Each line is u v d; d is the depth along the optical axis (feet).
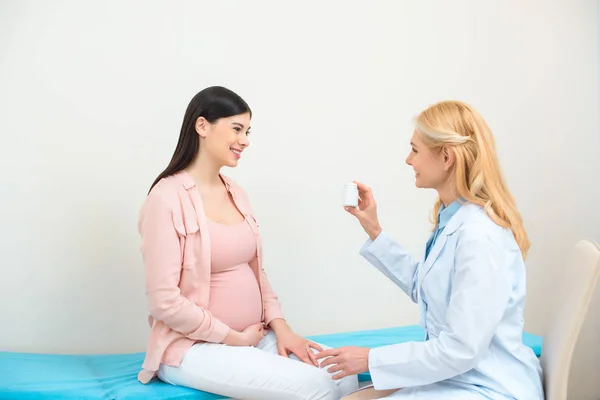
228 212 6.10
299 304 8.27
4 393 5.22
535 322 9.45
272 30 8.04
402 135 8.74
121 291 7.47
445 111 5.02
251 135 7.96
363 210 6.12
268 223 8.08
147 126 7.50
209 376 5.29
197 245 5.61
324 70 8.30
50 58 7.11
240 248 5.89
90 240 7.34
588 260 4.69
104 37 7.30
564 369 4.66
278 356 5.49
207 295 5.62
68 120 7.20
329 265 8.40
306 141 8.23
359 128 8.50
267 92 8.03
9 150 7.01
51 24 7.11
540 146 9.43
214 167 6.01
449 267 4.85
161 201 5.51
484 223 4.70
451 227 4.90
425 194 8.91
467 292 4.48
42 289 7.20
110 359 6.64
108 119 7.34
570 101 9.59
